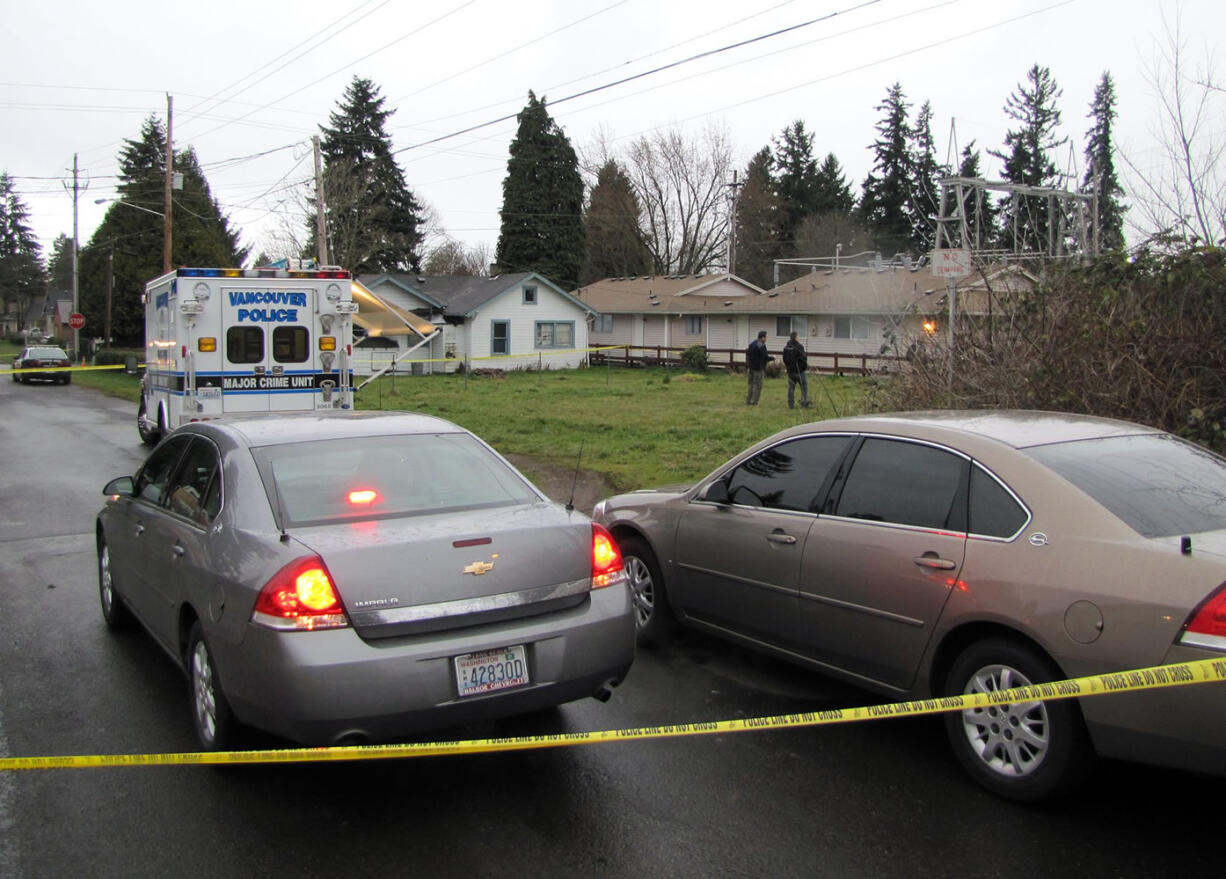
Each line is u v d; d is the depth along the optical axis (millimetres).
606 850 3689
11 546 9344
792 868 3545
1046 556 3879
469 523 4340
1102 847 3648
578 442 15859
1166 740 3445
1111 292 7770
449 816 3979
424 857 3652
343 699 3732
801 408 20703
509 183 58781
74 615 6965
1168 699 3412
